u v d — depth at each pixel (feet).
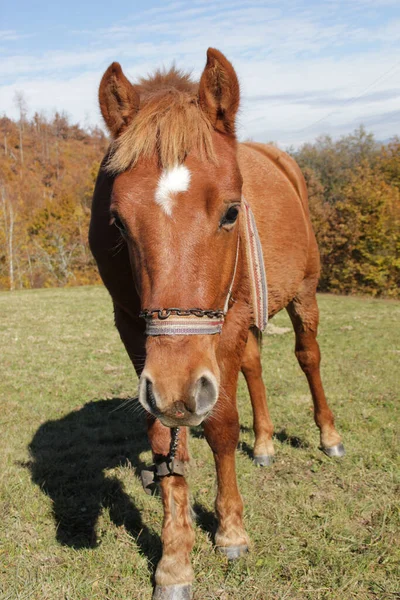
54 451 14.61
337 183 134.92
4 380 22.89
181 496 9.10
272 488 12.13
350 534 10.09
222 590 8.61
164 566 8.68
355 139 146.41
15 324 40.73
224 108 7.34
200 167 6.73
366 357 27.58
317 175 132.67
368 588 8.62
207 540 10.07
